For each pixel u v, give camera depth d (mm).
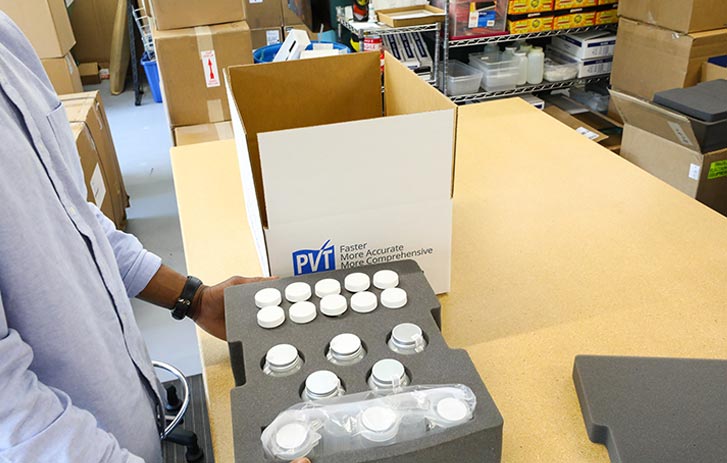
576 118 3188
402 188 915
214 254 1166
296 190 873
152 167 3701
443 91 3277
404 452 619
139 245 1059
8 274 670
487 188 1363
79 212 838
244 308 837
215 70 2508
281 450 615
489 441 645
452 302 1011
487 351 904
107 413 819
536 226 1215
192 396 1750
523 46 3424
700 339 905
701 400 752
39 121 790
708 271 1059
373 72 1137
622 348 896
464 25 3127
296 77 1096
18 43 867
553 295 1017
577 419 785
